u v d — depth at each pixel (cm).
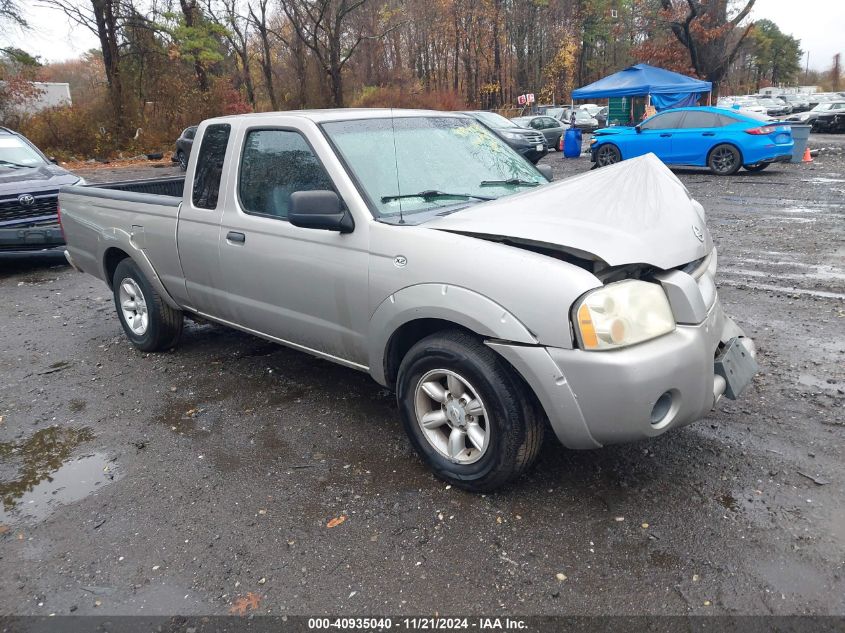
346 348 362
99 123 2858
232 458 361
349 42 4184
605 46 6550
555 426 277
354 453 359
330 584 261
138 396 450
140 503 323
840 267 690
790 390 407
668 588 248
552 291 266
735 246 812
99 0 2802
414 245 308
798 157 1736
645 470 326
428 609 246
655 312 274
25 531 305
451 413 312
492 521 293
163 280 485
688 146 1550
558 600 246
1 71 2755
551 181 424
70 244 575
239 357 514
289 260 371
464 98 4909
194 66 3166
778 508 291
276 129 384
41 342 575
